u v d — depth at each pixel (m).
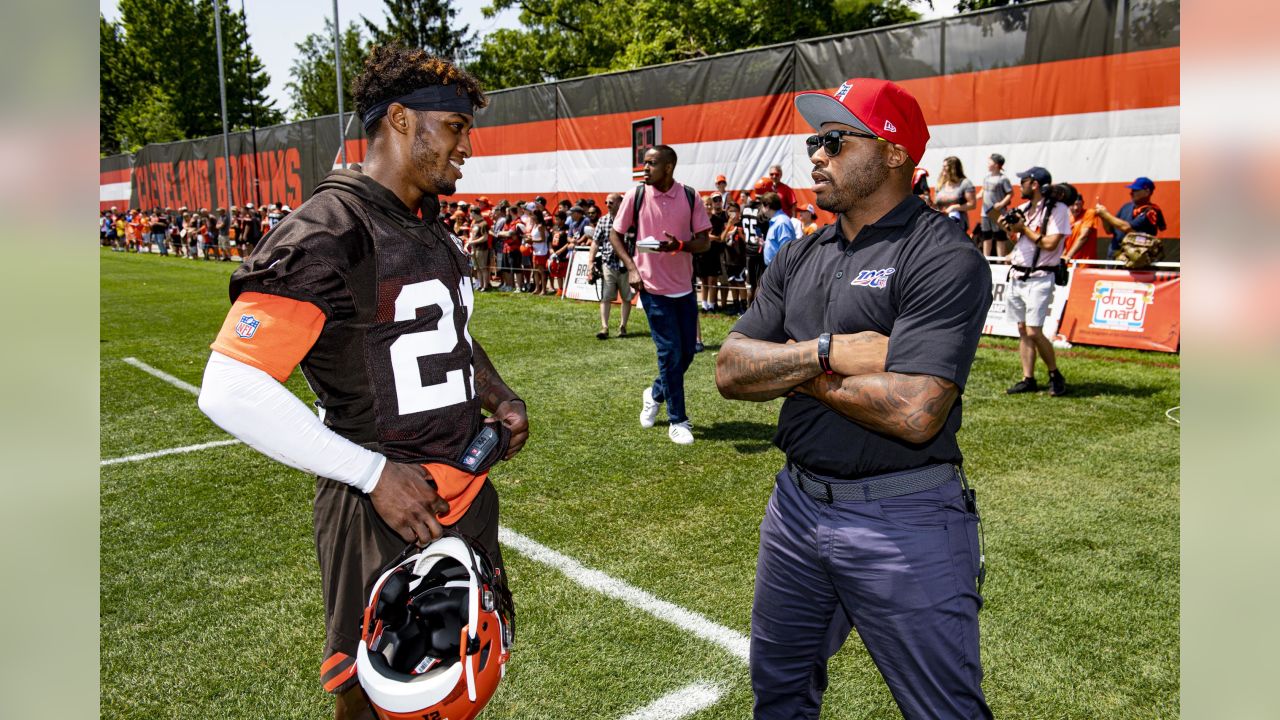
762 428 5.95
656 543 3.96
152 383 7.95
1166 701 2.64
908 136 1.86
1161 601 3.29
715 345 9.30
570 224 14.23
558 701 2.73
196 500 4.70
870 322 1.85
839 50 11.02
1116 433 5.61
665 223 5.27
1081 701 2.65
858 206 1.91
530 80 40.94
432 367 1.80
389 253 1.74
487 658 1.64
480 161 17.05
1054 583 3.45
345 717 1.92
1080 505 4.32
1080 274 8.86
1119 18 8.82
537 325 11.05
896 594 1.80
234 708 2.73
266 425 1.56
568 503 4.50
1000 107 9.73
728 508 4.39
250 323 1.57
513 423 2.14
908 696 1.86
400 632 1.61
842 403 1.79
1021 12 9.45
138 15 50.19
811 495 1.93
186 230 28.11
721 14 24.22
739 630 3.15
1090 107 9.10
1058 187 6.43
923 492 1.82
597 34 37.69
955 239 1.79
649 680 2.84
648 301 5.39
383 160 1.82
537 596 3.43
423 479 1.71
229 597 3.52
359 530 1.85
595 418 6.30
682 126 13.11
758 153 12.15
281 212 22.17
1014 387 6.76
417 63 1.79
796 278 2.07
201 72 51.41
